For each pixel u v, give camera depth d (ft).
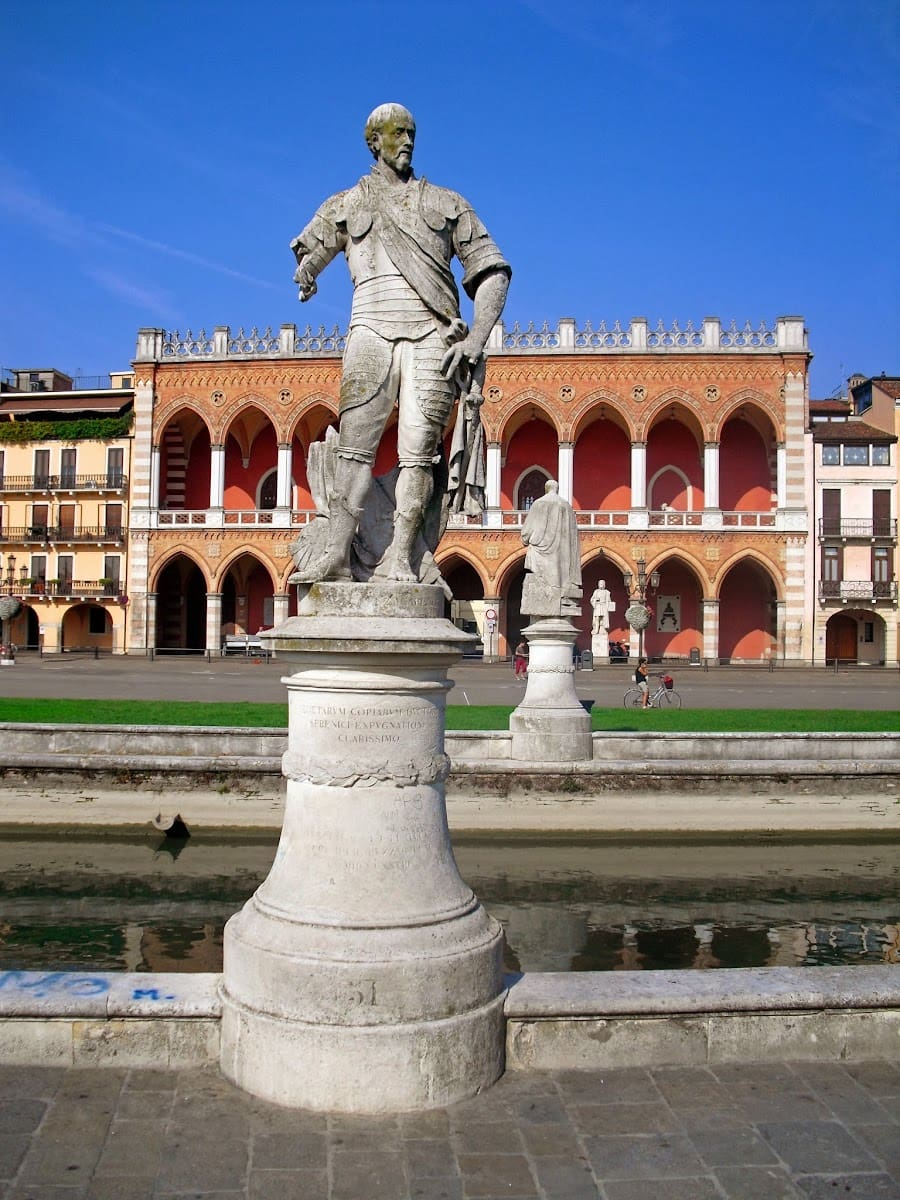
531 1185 12.29
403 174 18.38
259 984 14.71
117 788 50.83
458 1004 14.71
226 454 191.52
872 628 182.50
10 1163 12.55
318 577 17.17
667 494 186.60
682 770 51.24
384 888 15.19
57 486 187.42
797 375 170.91
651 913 38.19
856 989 16.20
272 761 50.57
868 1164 12.82
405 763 15.60
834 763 52.08
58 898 39.24
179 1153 12.86
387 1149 13.10
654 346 172.04
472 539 173.37
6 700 74.64
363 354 17.47
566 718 52.39
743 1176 12.53
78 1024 15.29
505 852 48.08
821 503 176.76
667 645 184.85
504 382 173.47
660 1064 15.66
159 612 190.90
